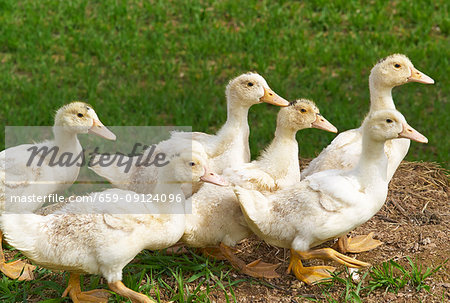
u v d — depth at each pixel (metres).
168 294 2.18
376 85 2.43
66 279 2.21
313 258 2.17
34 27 3.59
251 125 2.96
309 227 2.15
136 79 3.23
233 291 2.19
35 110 2.99
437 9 3.75
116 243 2.10
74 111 2.33
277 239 2.19
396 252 2.27
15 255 2.30
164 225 2.13
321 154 2.36
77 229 2.09
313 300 2.16
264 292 2.19
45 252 2.08
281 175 2.28
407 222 2.37
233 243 2.25
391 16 3.65
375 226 2.36
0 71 3.25
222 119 2.95
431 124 2.92
